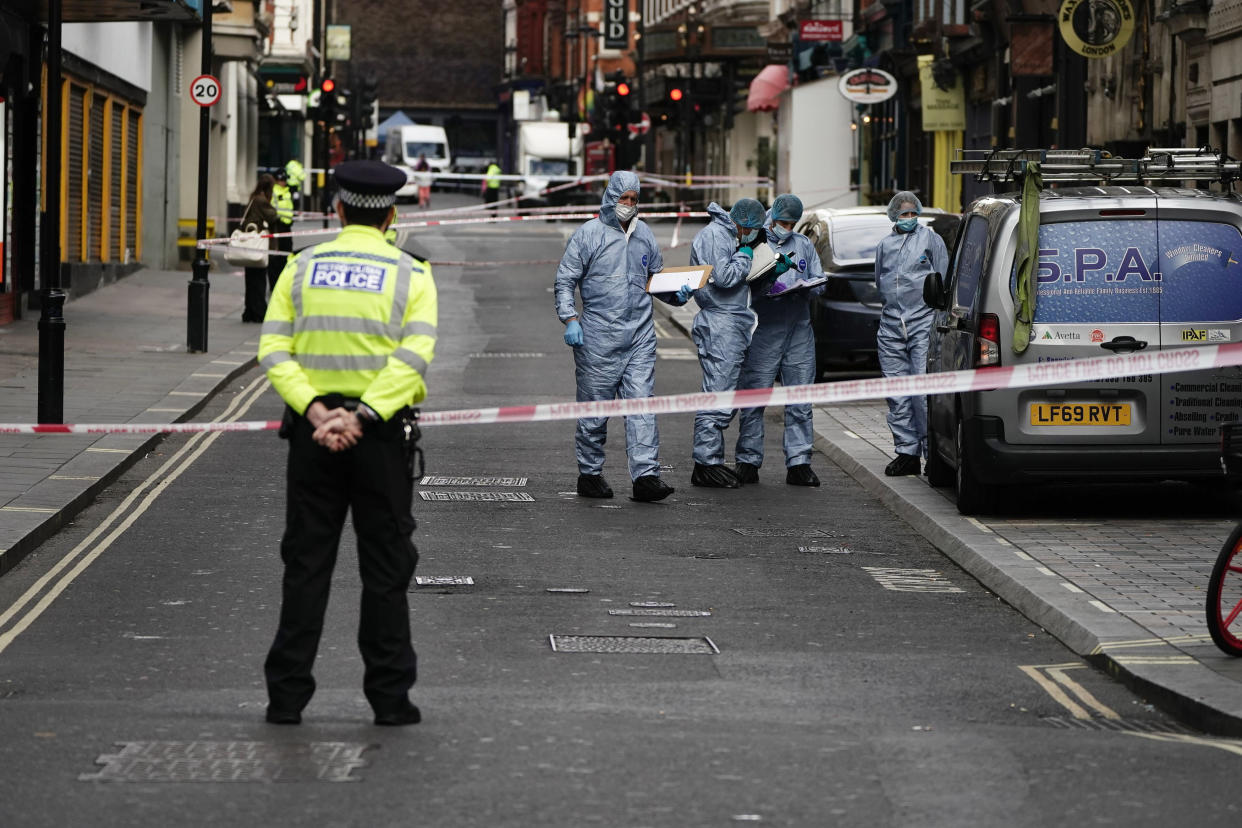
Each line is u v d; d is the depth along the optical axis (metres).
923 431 47.50
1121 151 83.69
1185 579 33.69
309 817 18.56
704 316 46.47
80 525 39.69
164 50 129.25
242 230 89.38
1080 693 26.34
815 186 172.25
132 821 18.38
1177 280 39.28
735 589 34.16
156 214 127.62
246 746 21.52
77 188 103.19
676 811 19.02
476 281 129.38
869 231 68.19
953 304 42.88
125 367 68.94
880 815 18.97
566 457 52.44
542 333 93.81
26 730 22.22
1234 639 27.30
